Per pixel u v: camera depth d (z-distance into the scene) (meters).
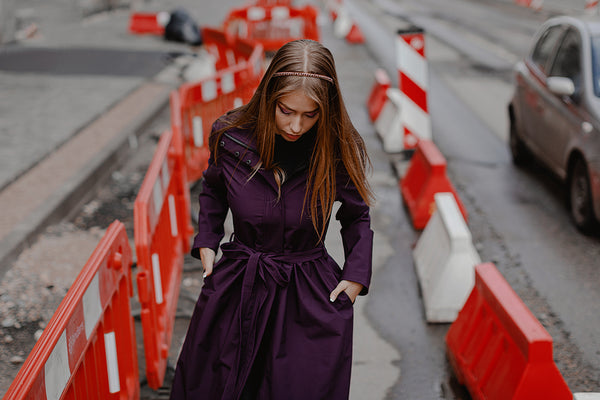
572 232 5.91
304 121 2.25
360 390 3.61
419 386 3.65
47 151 7.00
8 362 3.72
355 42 17.42
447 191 5.80
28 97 9.58
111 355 2.85
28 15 19.47
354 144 2.35
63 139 7.48
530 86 7.13
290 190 2.38
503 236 5.80
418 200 5.92
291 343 2.43
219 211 2.62
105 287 2.75
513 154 7.81
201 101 6.67
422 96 7.73
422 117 7.82
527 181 7.26
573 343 4.14
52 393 2.07
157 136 8.50
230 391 2.41
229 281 2.48
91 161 6.82
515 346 3.02
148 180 3.75
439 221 4.78
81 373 2.42
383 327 4.27
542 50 7.22
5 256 4.71
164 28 15.76
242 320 2.45
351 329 2.49
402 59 7.67
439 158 5.90
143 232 3.24
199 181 6.79
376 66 14.20
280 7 14.93
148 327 3.28
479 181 7.25
